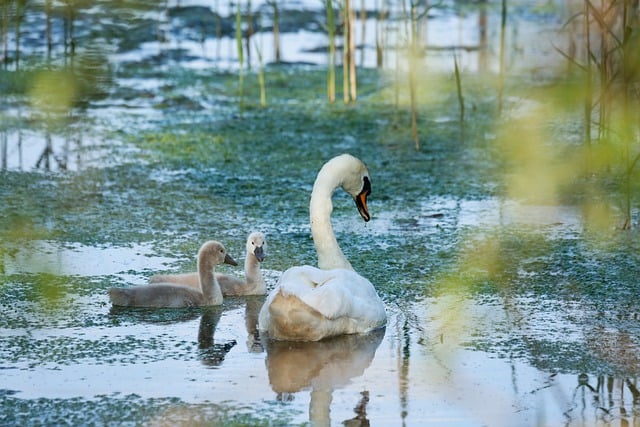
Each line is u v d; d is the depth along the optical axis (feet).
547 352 36.50
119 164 64.75
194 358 35.86
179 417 30.81
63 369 34.65
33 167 63.52
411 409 31.58
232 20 109.60
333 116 78.33
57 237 50.49
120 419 30.66
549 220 53.83
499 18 106.32
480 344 37.27
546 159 25.64
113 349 36.70
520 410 31.53
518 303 41.78
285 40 103.91
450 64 92.32
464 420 30.78
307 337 37.32
